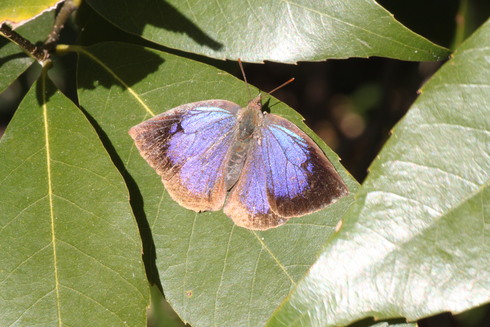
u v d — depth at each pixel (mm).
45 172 559
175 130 566
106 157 559
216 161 569
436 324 642
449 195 537
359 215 538
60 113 562
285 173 564
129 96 564
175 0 562
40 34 575
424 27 585
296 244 560
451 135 537
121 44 566
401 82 644
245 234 561
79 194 558
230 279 560
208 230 562
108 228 557
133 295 557
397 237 537
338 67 688
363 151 657
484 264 535
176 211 562
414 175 537
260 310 559
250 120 567
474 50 536
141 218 562
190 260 561
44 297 557
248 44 561
